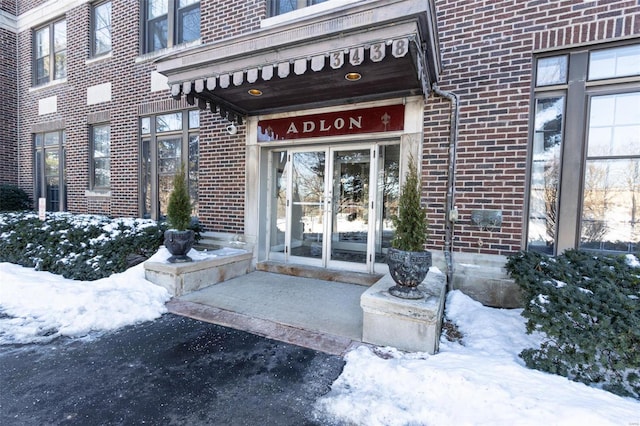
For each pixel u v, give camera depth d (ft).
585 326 7.43
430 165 14.05
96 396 7.24
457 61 13.50
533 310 8.21
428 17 9.28
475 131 13.23
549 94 12.55
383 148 16.33
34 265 17.47
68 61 26.81
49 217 22.34
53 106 28.17
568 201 12.28
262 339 10.18
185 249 14.61
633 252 11.67
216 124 19.38
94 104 25.08
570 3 11.76
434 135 13.94
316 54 10.59
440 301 10.06
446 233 13.74
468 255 13.39
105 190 25.54
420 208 9.96
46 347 9.47
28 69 30.19
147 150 22.82
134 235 16.74
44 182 30.30
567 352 7.61
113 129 23.85
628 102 11.60
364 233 16.75
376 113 14.94
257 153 18.17
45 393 7.31
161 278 14.08
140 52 22.56
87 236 17.24
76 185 26.81
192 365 8.63
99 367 8.45
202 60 12.47
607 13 11.27
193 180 20.97
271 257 19.29
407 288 10.00
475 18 13.19
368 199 16.53
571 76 12.06
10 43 30.55
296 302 13.20
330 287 15.26
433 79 13.10
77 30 26.02
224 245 19.06
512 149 12.66
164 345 9.73
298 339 10.13
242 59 11.94
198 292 14.37
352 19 9.71
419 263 9.52
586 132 12.03
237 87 14.02
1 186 29.45
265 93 14.80
